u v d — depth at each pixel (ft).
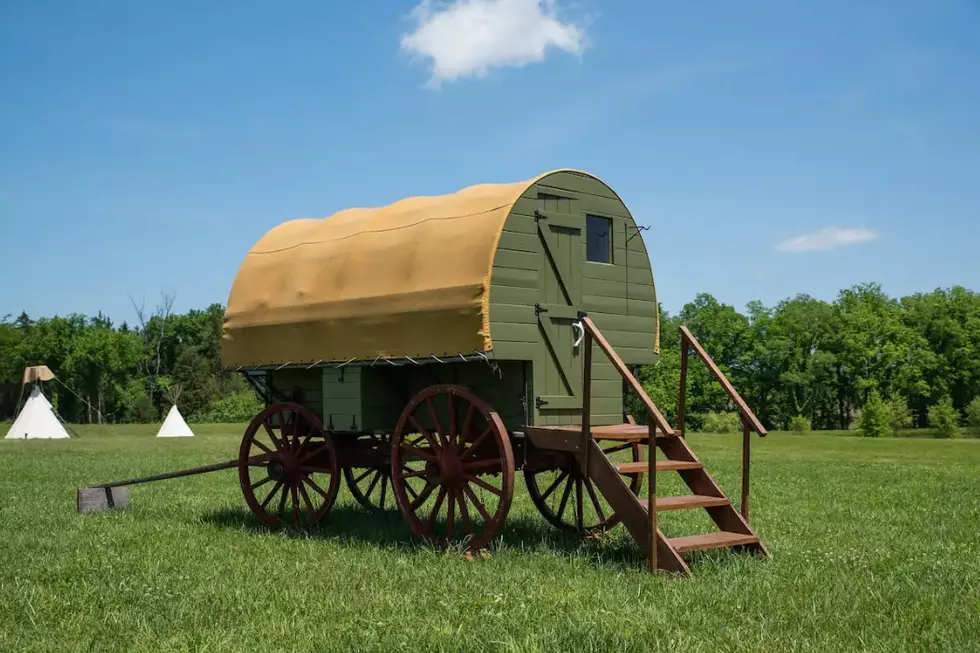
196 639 20.93
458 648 19.71
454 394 32.94
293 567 29.45
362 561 30.27
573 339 33.88
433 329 32.91
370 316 35.42
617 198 36.19
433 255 33.65
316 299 38.09
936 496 49.90
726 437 163.12
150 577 27.55
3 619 23.17
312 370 40.22
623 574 27.45
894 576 26.73
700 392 263.90
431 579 27.12
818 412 268.41
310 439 39.83
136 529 38.22
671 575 27.17
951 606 23.11
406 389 37.42
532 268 32.78
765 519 39.68
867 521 39.24
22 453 97.76
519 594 24.72
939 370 256.73
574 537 35.65
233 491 54.80
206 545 34.24
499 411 33.32
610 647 19.60
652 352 37.04
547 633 20.38
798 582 25.72
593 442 30.09
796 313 273.54
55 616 23.39
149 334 342.85
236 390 304.71
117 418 317.42
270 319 40.09
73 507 46.55
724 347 273.54
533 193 33.01
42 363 317.63
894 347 255.09
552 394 32.96
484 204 33.32
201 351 328.29
